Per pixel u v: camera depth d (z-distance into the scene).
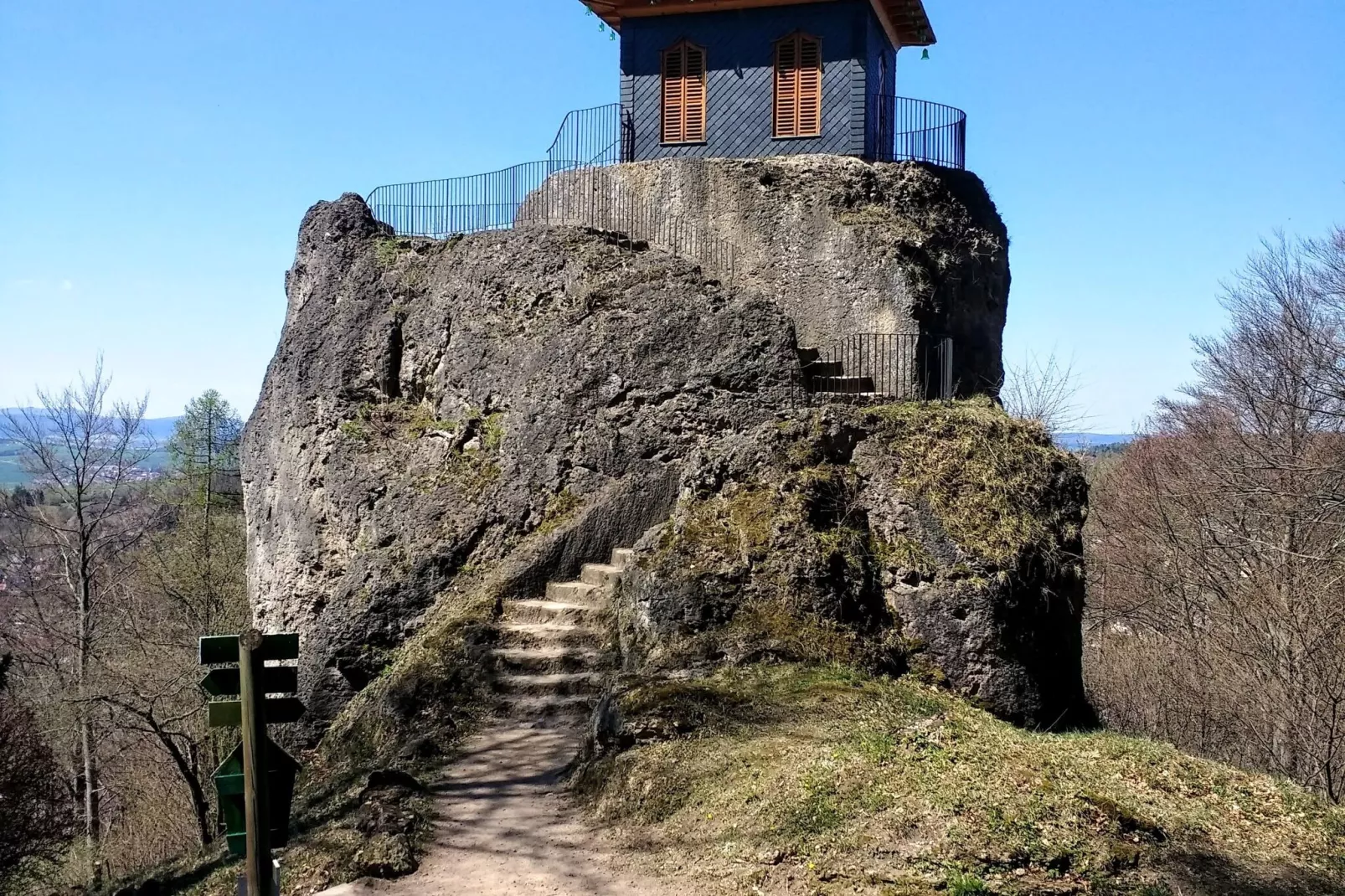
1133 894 7.45
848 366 17.02
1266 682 21.25
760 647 11.66
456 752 11.27
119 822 29.75
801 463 13.32
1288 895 7.56
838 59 20.09
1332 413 22.91
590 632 13.47
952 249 18.08
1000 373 19.67
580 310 16.78
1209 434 28.59
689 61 20.94
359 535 17.97
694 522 13.32
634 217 19.08
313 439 19.22
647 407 15.80
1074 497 13.84
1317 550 23.50
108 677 26.52
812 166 17.98
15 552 36.81
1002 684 12.19
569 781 10.12
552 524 15.70
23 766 18.89
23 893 18.16
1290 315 25.66
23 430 30.50
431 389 18.48
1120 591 29.83
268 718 6.56
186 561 32.59
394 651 15.63
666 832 8.62
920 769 8.80
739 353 15.49
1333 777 19.58
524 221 20.66
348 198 20.58
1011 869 7.56
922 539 12.83
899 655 12.41
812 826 8.11
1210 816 8.78
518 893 7.80
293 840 9.45
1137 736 12.50
